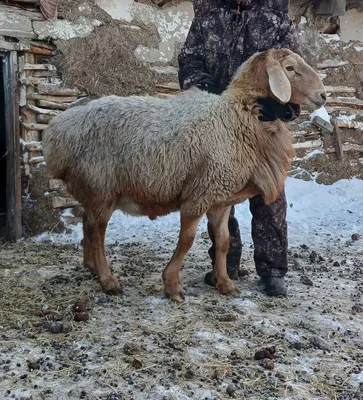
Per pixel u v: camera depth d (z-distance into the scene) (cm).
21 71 406
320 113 529
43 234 409
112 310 254
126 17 446
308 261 346
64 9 420
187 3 470
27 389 186
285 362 209
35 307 258
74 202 421
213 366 204
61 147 270
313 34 532
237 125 255
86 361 205
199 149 253
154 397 183
